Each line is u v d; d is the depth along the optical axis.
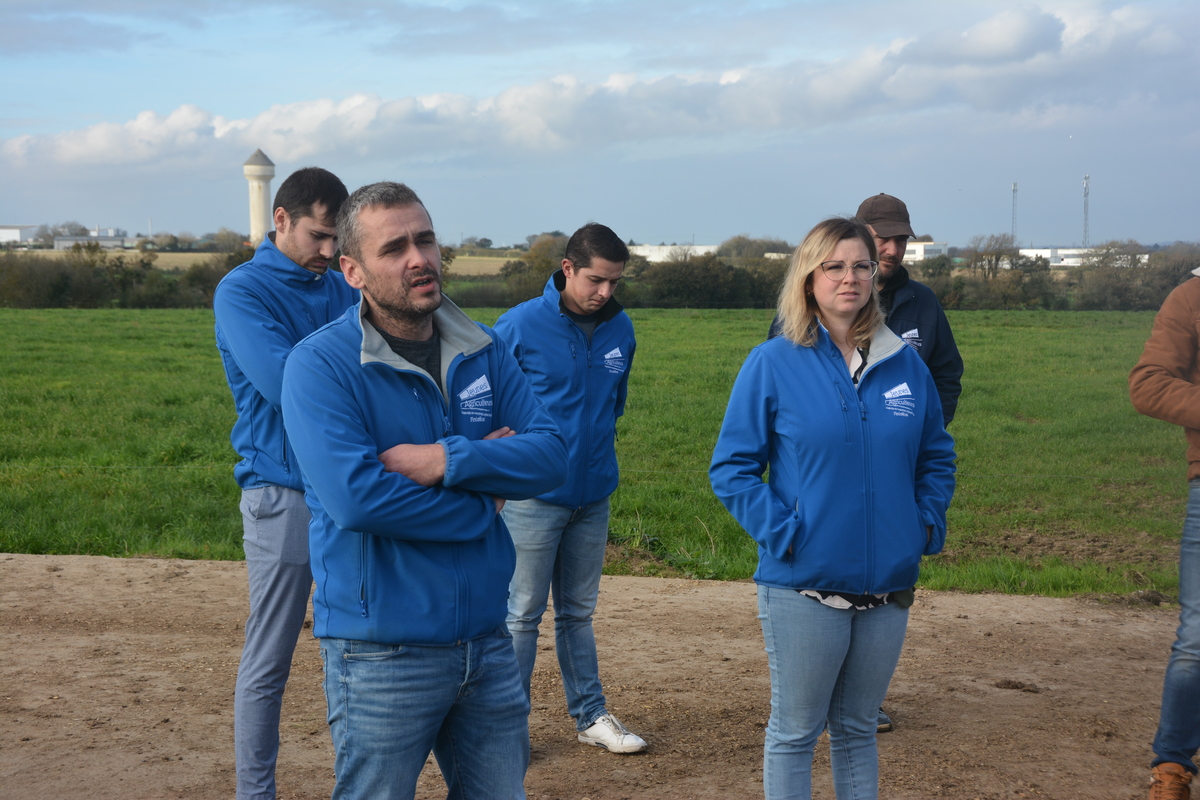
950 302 39.34
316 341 2.17
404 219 2.13
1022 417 15.62
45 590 5.96
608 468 3.74
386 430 2.18
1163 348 3.27
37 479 9.96
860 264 2.56
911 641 5.15
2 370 19.59
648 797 3.35
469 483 2.16
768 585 2.66
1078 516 9.13
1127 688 4.43
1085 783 3.41
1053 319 33.34
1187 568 3.13
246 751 2.94
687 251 44.94
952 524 8.76
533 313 3.68
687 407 15.88
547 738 3.90
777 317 3.16
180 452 11.74
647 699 4.33
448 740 2.34
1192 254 34.84
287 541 2.91
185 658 4.81
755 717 4.11
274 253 3.11
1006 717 4.06
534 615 3.67
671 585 6.45
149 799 3.31
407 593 2.11
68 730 3.88
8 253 42.34
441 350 2.32
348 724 2.14
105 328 29.17
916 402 2.68
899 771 3.50
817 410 2.59
